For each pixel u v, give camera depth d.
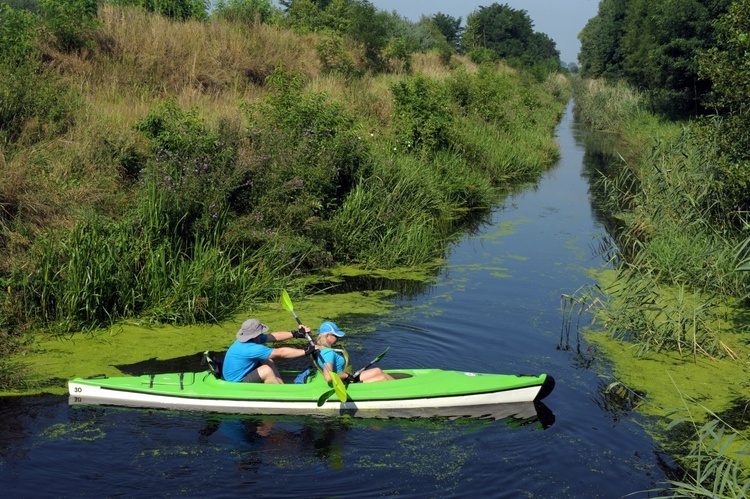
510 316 9.08
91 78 14.85
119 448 5.50
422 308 9.33
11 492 4.82
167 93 15.34
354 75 22.11
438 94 18.52
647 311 9.17
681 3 27.41
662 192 13.12
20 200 9.45
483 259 12.08
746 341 8.17
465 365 7.43
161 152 11.16
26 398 6.38
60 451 5.42
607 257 12.20
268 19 23.27
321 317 8.92
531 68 57.41
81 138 11.49
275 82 13.77
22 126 11.43
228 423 6.02
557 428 6.11
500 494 5.02
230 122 12.31
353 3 27.78
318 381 6.52
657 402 6.74
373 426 6.04
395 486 5.07
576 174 22.47
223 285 9.10
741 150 10.56
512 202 17.58
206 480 5.06
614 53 51.09
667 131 24.86
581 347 8.12
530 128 27.64
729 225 11.16
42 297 8.15
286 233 10.93
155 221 9.39
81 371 7.04
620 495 5.07
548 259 12.08
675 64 28.09
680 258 10.77
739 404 6.72
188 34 18.02
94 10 17.06
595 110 41.50
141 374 7.01
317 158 12.18
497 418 6.28
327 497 4.89
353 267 11.46
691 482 5.31
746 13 10.19
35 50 13.91
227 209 10.38
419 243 12.12
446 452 5.61
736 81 10.18
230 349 6.62
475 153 19.52
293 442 5.70
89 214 9.36
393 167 14.24
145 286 8.78
